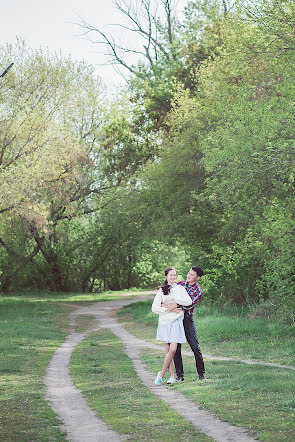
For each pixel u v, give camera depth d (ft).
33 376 31.78
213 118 76.18
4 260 142.00
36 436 17.63
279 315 54.03
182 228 80.84
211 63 81.35
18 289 146.72
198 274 28.86
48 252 145.59
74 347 47.88
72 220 147.64
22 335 54.39
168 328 27.89
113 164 125.80
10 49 100.27
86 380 30.22
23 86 99.96
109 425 19.33
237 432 17.49
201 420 19.51
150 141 120.67
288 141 44.75
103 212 132.87
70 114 127.44
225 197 54.39
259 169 47.83
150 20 144.36
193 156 80.38
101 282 165.07
